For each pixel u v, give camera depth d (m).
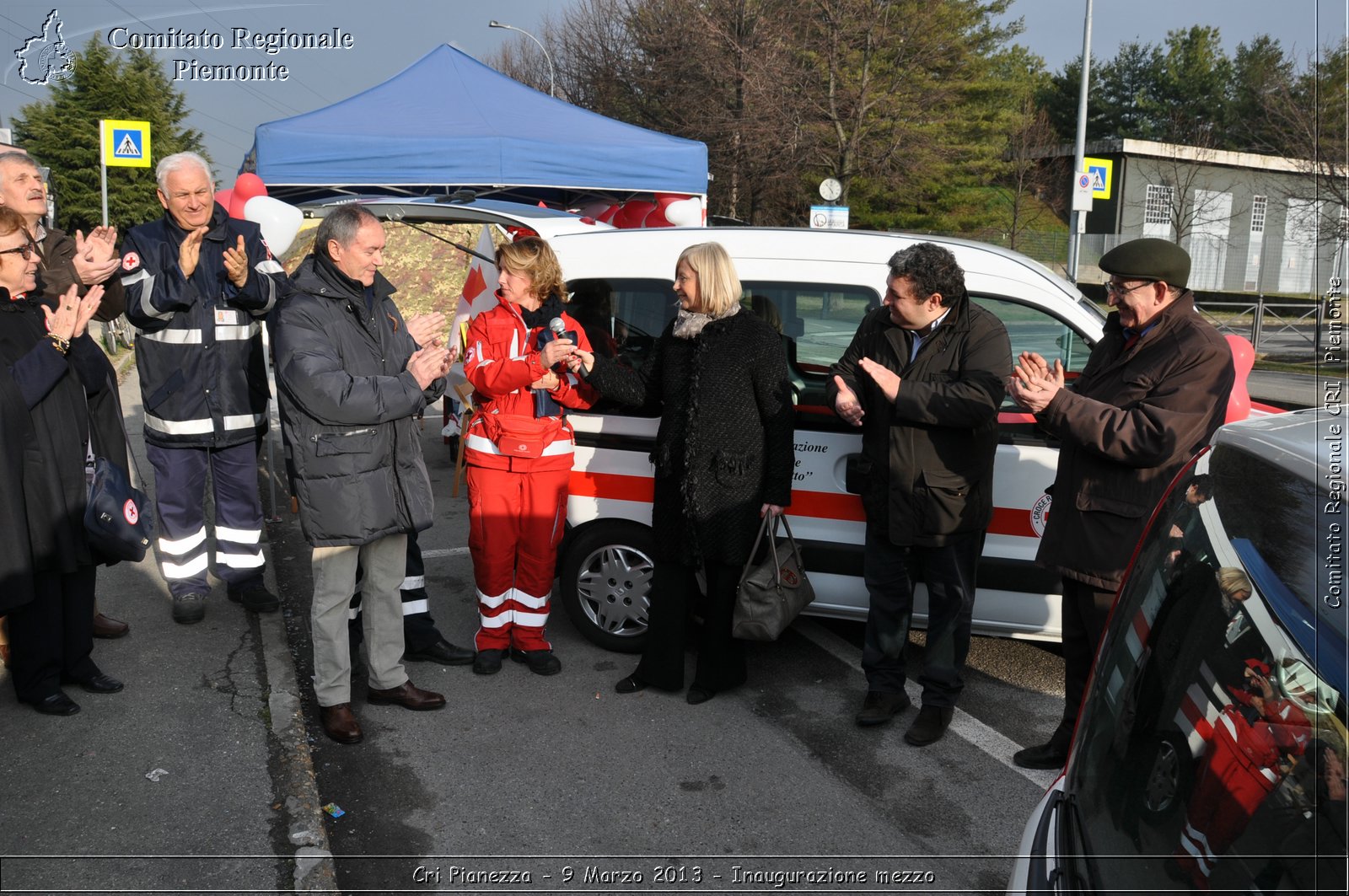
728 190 24.52
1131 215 32.75
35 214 3.99
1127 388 3.06
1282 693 1.11
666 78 25.02
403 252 7.32
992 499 3.57
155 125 25.48
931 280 3.33
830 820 3.18
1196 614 1.37
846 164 22.97
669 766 3.49
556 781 3.38
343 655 3.57
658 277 4.23
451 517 6.61
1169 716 1.34
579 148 7.46
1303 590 1.13
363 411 3.31
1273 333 15.18
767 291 4.10
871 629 3.76
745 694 4.07
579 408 4.14
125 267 4.13
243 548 4.56
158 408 4.28
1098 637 3.18
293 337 3.31
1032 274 3.96
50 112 25.55
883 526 3.59
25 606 3.37
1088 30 16.41
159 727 3.52
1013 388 3.07
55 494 3.40
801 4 22.39
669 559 3.88
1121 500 3.05
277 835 2.92
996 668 4.37
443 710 3.88
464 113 7.66
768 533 3.75
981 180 28.50
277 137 7.03
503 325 3.89
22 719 3.55
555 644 4.55
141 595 4.77
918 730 3.66
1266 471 1.33
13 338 3.31
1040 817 1.60
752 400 3.71
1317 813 1.02
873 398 3.59
